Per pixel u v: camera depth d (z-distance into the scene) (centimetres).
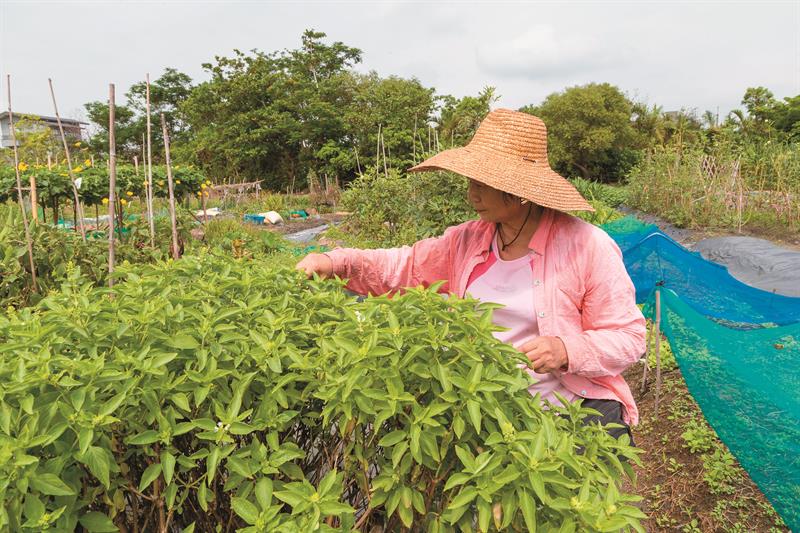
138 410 140
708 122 3766
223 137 4581
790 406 267
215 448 132
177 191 1048
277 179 4691
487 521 119
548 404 165
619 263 199
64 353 153
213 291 176
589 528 120
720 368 309
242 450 136
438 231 761
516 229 214
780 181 1386
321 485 126
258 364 146
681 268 505
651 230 612
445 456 141
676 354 368
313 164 4522
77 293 170
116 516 145
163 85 6222
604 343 185
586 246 200
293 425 158
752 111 4441
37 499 114
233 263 213
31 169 810
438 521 135
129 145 6250
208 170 4712
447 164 210
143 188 902
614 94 4662
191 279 195
